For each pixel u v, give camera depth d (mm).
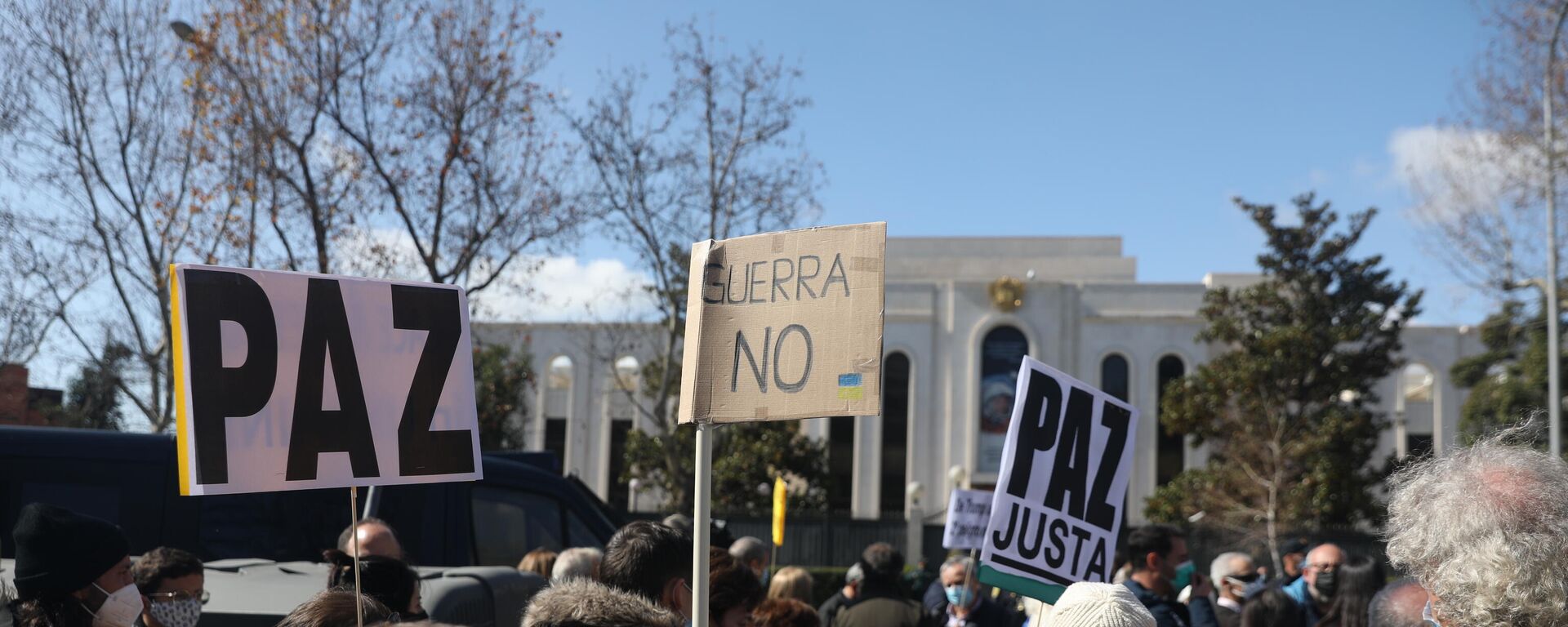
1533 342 36688
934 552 39250
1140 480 52219
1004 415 53219
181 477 3271
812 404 3441
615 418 54438
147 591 3990
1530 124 19172
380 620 2912
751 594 4141
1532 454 2244
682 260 21438
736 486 42062
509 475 7586
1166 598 5918
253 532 6684
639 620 2320
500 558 7402
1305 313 37688
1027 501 5113
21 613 3273
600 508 8875
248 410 3404
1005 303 53562
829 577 36406
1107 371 53750
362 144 16703
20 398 16234
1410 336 53219
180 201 16359
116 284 16562
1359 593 6398
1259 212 38562
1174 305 53406
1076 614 2992
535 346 55031
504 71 17250
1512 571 2023
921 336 54125
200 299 3377
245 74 16094
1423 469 2381
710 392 3588
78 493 6453
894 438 53875
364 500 7012
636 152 20281
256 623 4133
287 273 3551
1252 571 8156
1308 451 36531
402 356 3723
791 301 3541
